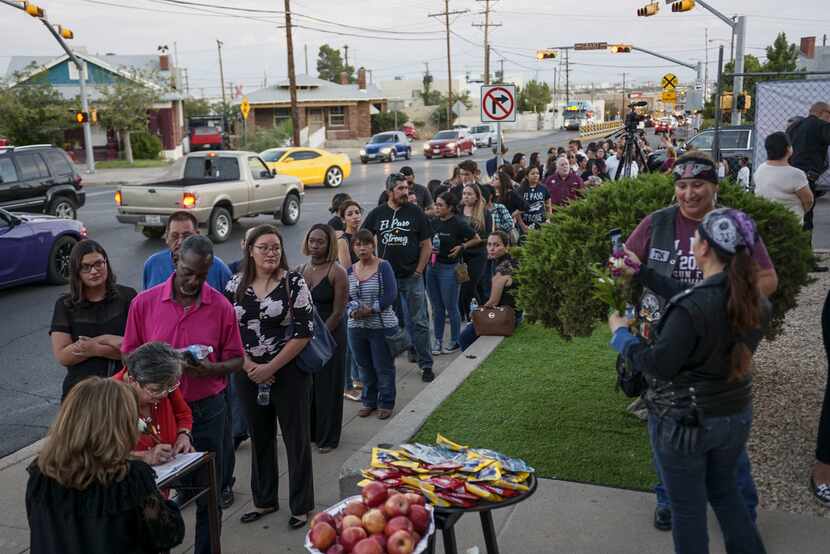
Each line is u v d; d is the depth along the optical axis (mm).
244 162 17469
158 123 48406
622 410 5828
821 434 4387
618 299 3449
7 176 16250
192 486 4066
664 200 5410
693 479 3166
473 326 7914
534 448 5227
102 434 2811
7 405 7309
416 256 7582
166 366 3645
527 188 11289
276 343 4723
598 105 105812
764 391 6062
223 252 15516
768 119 14148
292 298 4703
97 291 4641
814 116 9266
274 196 18203
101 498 2867
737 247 2992
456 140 44469
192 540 4684
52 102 39906
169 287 4332
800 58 50750
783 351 7031
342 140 58344
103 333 4613
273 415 4934
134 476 2949
